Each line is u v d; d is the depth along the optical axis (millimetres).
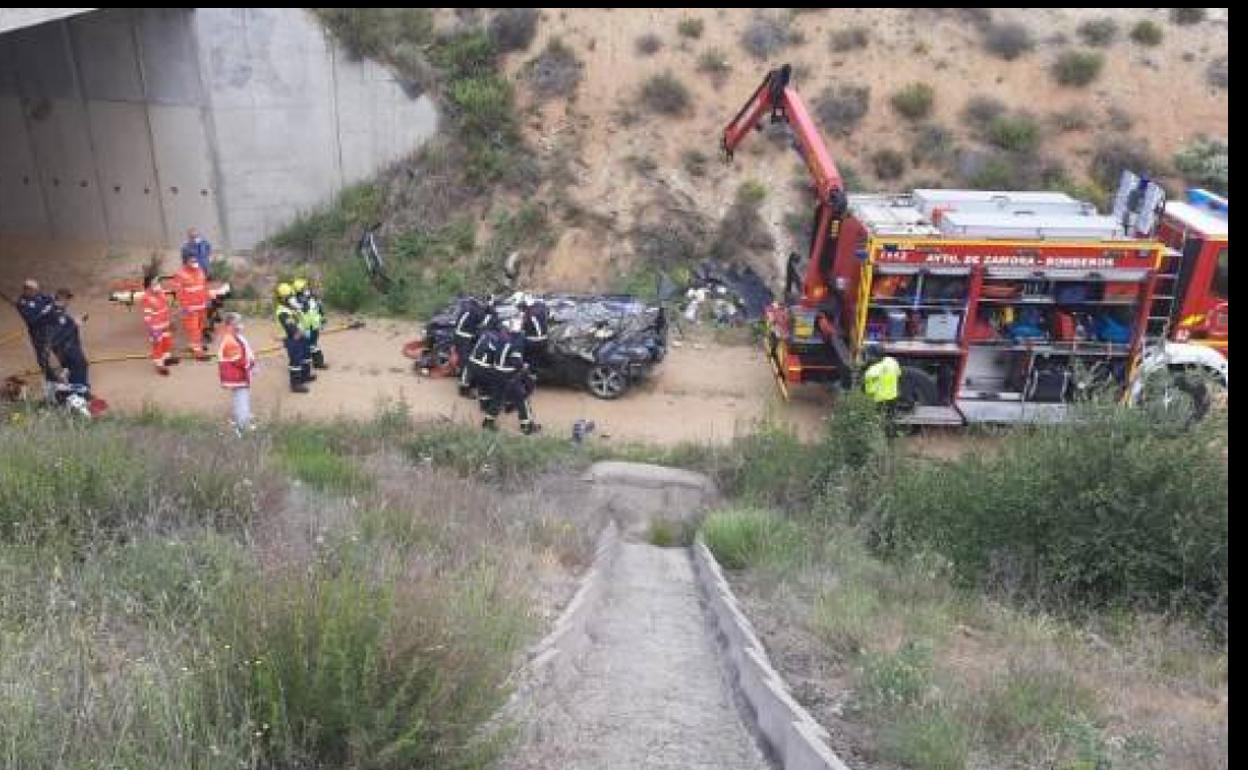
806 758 4547
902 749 4816
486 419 14406
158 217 19859
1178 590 8844
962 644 7176
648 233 18953
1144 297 13594
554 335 15609
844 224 14188
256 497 7363
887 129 19906
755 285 18547
